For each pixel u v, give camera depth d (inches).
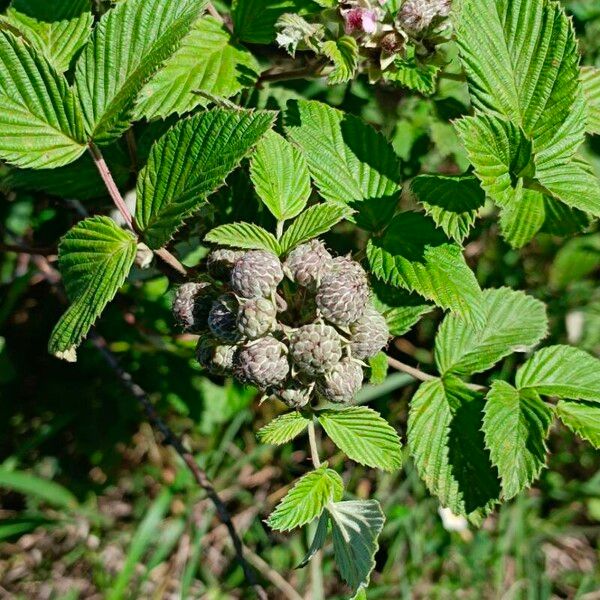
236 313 10.6
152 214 11.0
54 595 18.3
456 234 11.0
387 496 18.9
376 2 11.5
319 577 17.8
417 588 18.8
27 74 10.9
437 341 12.6
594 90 12.4
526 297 13.0
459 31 11.3
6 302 16.5
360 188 11.9
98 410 18.4
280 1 12.2
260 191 11.5
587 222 12.5
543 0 11.2
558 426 20.2
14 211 15.7
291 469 19.3
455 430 12.1
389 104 14.7
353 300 10.4
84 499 18.8
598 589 19.5
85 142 11.1
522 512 19.1
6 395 18.4
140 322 16.4
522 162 10.8
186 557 18.9
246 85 12.0
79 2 11.9
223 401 17.8
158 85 11.7
